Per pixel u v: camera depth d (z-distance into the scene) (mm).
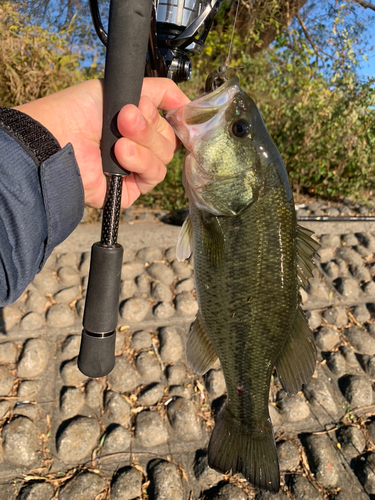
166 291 803
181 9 399
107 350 307
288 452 562
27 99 995
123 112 288
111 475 521
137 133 294
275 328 386
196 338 408
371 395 653
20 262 263
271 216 372
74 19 1135
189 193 399
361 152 1219
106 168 303
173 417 584
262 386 400
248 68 1363
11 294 268
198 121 370
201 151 375
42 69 1015
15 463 519
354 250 993
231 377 397
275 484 379
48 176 265
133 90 293
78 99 336
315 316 786
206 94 373
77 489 495
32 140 264
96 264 299
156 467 527
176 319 757
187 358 404
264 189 372
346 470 556
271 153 379
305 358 396
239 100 377
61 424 568
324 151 1249
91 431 554
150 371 647
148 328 736
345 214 1163
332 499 521
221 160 374
